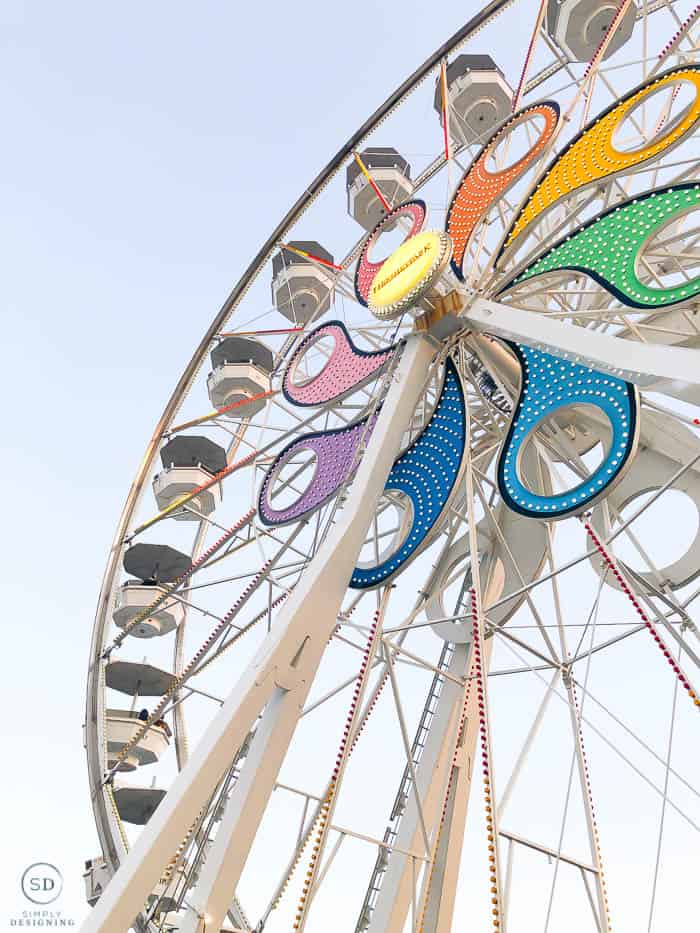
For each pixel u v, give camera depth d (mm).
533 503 13648
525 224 16031
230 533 21516
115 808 22188
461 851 17672
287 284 27438
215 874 11164
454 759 18203
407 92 22953
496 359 16656
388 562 15086
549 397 14430
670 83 15117
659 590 16094
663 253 16578
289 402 19688
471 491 14844
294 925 11727
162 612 24594
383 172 26531
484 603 19266
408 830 17891
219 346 27375
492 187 17984
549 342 13781
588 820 15141
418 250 17000
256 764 11914
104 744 23203
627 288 13547
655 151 14336
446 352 16844
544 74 24266
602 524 17078
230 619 20484
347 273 24203
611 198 17266
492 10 21859
